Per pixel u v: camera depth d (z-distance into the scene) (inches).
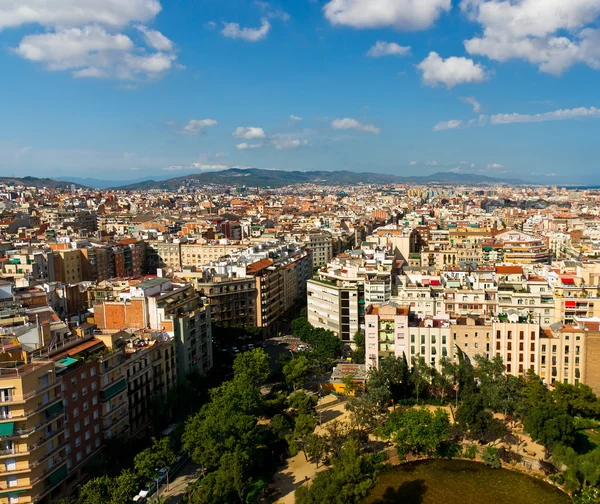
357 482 6353.3
